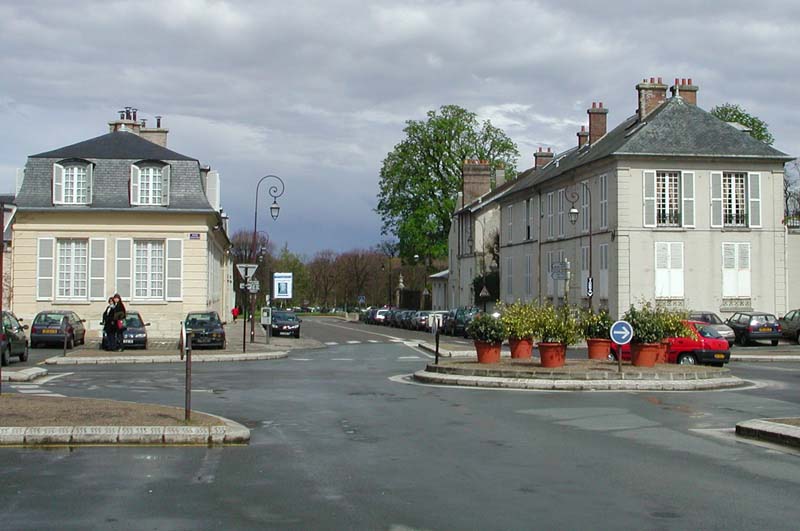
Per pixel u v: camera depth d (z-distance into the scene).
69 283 40.69
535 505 8.08
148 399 16.66
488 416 14.51
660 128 43.09
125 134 43.38
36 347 34.88
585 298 46.19
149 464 9.98
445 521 7.47
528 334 24.14
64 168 40.72
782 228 43.25
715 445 11.59
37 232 40.50
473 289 66.75
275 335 48.00
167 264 40.88
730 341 37.75
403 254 72.88
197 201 41.31
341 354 33.94
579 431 12.84
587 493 8.60
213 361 29.81
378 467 9.93
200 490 8.64
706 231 42.62
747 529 7.24
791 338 41.03
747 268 42.88
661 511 7.86
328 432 12.62
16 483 8.91
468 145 71.19
